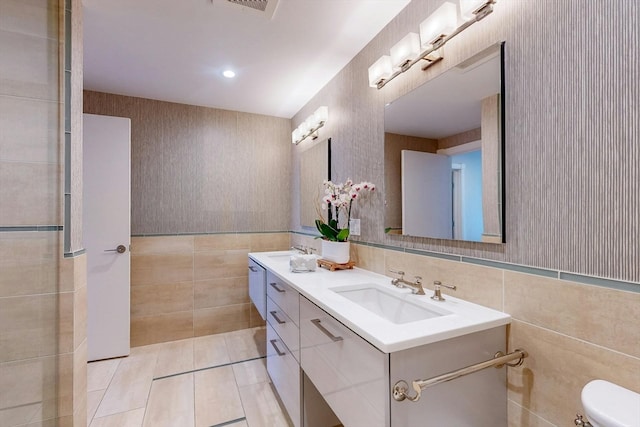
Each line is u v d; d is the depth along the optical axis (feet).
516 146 3.38
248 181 10.10
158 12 5.13
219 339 9.16
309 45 6.14
